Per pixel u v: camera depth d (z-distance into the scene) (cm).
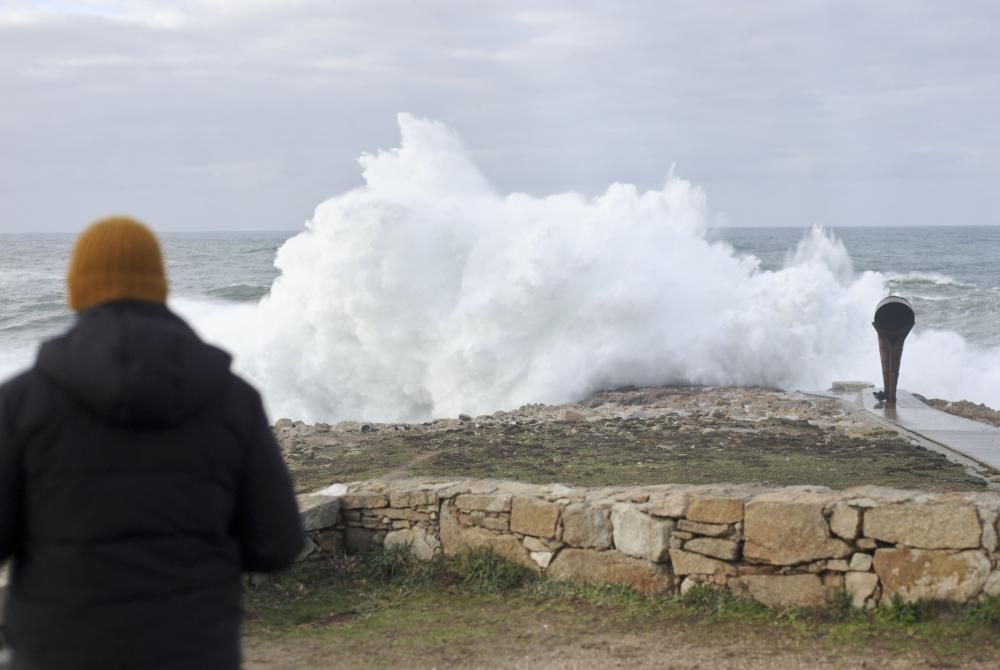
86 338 234
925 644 497
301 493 759
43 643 230
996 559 523
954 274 6156
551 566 619
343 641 538
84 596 229
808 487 603
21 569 240
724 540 570
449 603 601
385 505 675
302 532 265
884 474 798
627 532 597
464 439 1018
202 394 239
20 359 2533
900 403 1277
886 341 1223
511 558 635
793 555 555
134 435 235
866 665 476
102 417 233
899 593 534
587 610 576
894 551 537
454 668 493
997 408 1719
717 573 572
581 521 611
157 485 236
